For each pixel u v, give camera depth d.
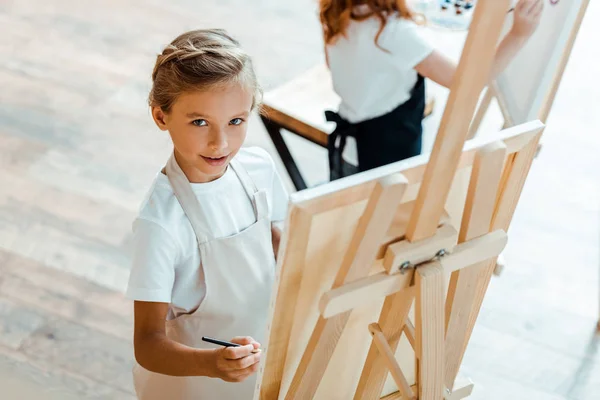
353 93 1.98
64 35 3.57
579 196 2.88
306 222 0.97
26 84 3.25
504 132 1.10
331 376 1.37
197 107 1.17
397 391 1.60
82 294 2.38
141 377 1.54
